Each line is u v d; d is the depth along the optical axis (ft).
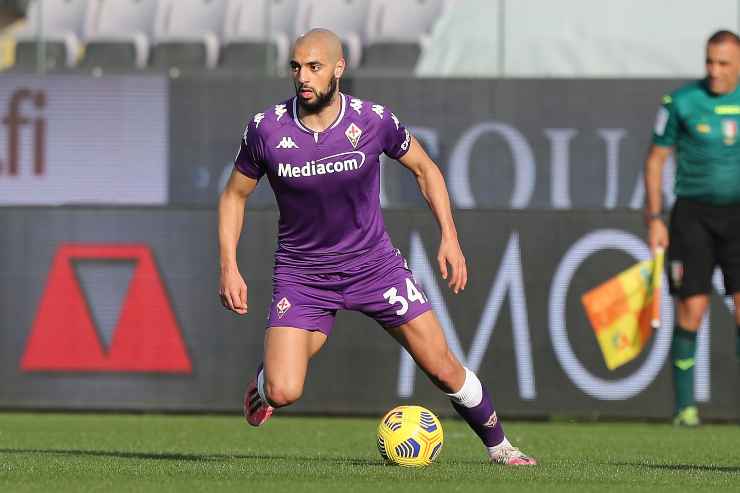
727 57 104.17
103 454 84.28
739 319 108.47
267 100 161.27
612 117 159.84
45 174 163.73
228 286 66.54
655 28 170.40
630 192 159.84
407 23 173.68
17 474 67.10
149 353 131.95
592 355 129.49
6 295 131.95
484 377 129.80
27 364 131.95
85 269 131.85
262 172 67.62
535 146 159.74
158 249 131.64
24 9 173.47
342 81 161.17
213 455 85.05
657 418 129.39
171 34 175.11
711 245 109.60
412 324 67.51
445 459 81.41
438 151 160.15
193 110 162.09
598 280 129.39
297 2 174.91
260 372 68.74
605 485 63.21
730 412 128.16
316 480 63.31
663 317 129.18
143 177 162.91
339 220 66.80
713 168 106.93
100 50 174.50
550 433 116.37
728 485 64.49
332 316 68.44
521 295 129.80
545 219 129.59
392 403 131.34
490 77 160.15
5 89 163.73
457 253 66.59
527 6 170.71
